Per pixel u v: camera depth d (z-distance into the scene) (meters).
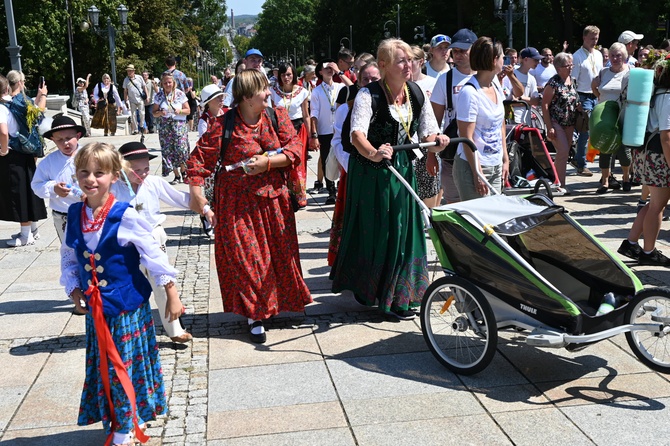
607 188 10.22
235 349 5.06
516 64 13.19
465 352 4.80
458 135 5.78
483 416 3.97
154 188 5.07
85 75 43.50
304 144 5.36
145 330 3.68
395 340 5.12
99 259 3.48
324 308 5.84
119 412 3.52
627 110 5.97
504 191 7.31
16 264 7.55
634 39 11.36
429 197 6.93
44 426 4.07
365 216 5.39
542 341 4.09
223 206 5.19
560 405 4.06
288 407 4.16
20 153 8.05
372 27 67.56
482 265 4.44
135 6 45.25
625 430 3.76
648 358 4.31
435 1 51.97
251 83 5.02
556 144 9.99
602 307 4.28
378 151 4.82
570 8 39.12
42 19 37.19
